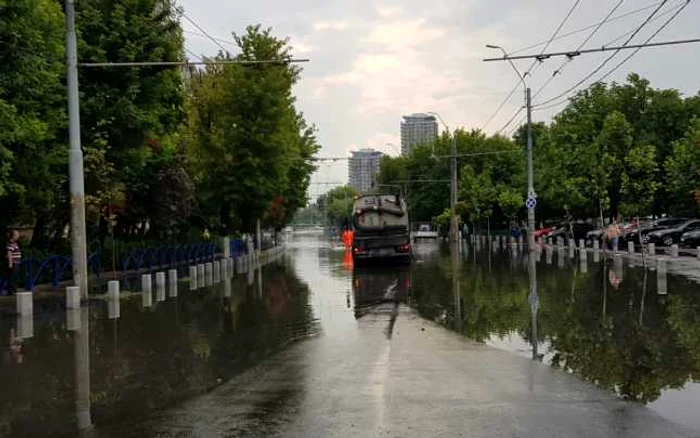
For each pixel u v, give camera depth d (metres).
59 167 21.69
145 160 25.02
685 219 43.03
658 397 7.60
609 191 41.47
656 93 43.16
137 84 22.44
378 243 30.00
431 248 49.84
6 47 16.38
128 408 7.57
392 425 6.59
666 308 14.53
